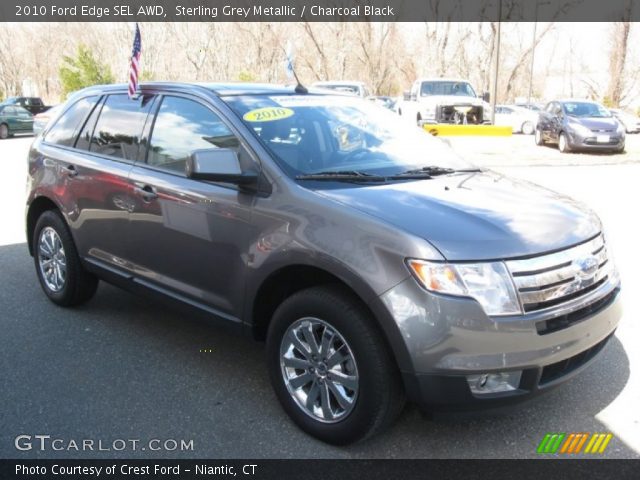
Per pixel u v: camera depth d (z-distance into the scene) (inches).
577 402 149.7
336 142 161.0
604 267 138.1
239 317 148.4
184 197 156.9
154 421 142.2
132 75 183.0
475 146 743.7
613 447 132.0
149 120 176.1
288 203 136.9
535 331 118.8
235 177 141.2
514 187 154.8
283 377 139.4
